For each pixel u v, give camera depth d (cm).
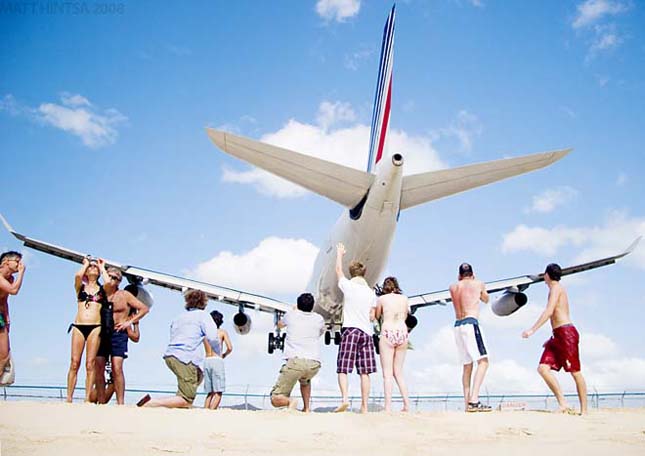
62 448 555
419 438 644
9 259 852
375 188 1647
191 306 952
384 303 955
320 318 962
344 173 1638
